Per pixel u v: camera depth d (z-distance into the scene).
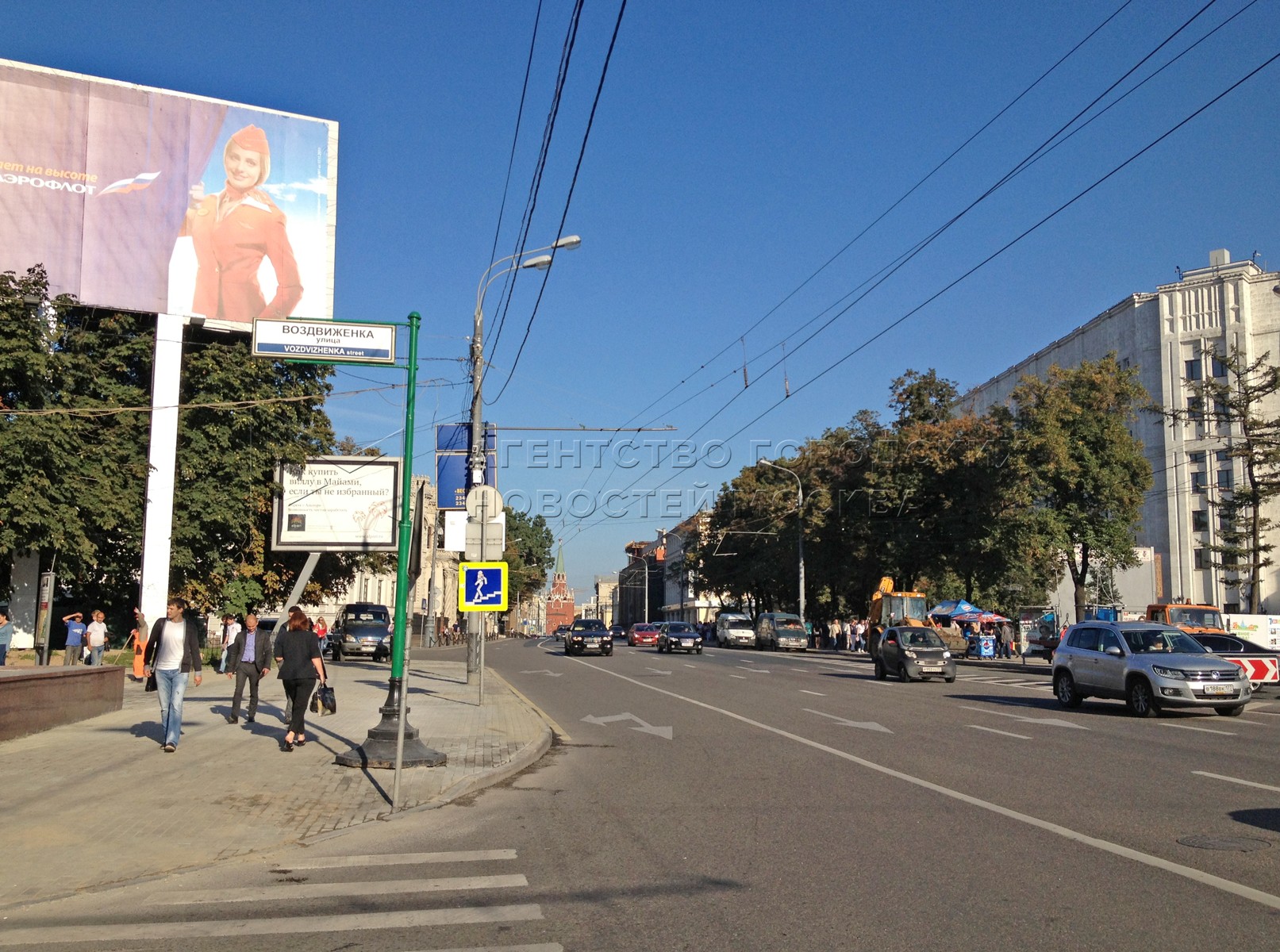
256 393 28.73
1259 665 25.81
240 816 9.20
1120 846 7.71
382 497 28.62
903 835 8.24
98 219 25.95
